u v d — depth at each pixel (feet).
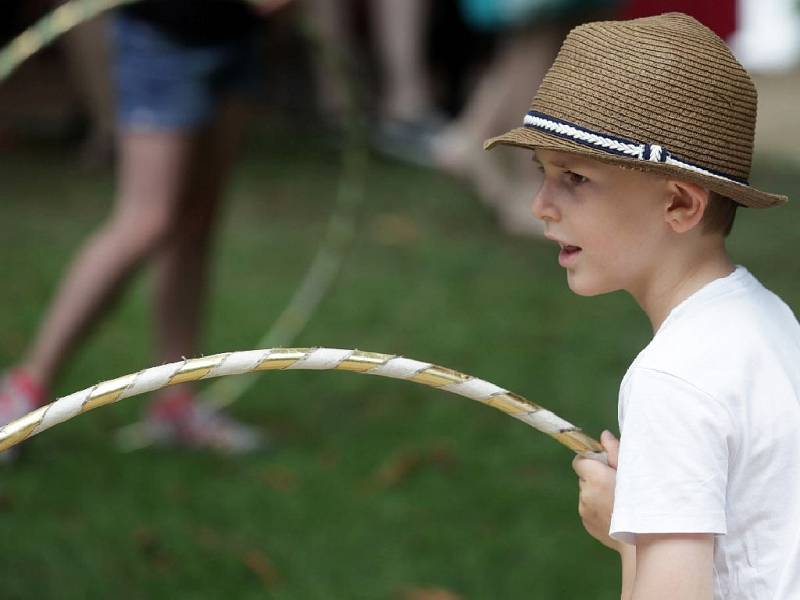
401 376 18.15
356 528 36.73
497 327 55.16
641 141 17.17
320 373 49.37
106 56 81.25
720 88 17.38
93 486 38.96
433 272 63.67
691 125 17.22
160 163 38.22
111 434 43.24
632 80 17.26
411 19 86.43
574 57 17.84
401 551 35.40
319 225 72.43
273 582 33.55
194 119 38.04
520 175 70.95
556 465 41.27
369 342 53.06
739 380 17.02
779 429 16.96
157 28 37.37
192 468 40.63
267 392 47.57
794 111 106.32
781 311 18.51
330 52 51.01
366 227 71.72
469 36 89.86
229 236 69.46
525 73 67.26
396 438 43.29
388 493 39.06
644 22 17.99
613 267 18.34
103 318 39.70
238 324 55.06
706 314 17.75
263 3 38.75
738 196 17.58
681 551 16.30
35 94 99.25
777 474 16.93
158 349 42.73
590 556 35.19
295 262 65.10
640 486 16.61
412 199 77.97
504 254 67.05
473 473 40.55
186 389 42.37
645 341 53.57
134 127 38.27
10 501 37.55
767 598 16.90
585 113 17.40
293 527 36.68
